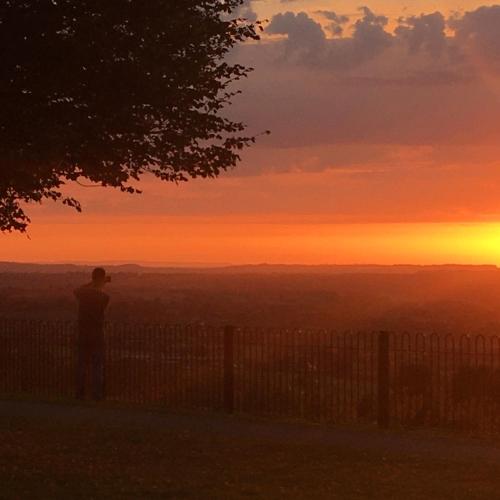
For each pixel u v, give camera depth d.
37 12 16.77
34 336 27.02
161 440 19.53
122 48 17.14
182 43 17.64
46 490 15.24
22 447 18.70
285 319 76.81
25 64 17.00
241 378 24.00
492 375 21.17
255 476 16.33
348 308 98.00
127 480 15.96
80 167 18.38
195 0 18.09
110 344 26.36
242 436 20.11
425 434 20.45
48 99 17.34
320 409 22.72
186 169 18.70
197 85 18.33
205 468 16.94
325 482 15.91
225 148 18.75
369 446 19.11
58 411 23.19
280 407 23.09
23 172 17.77
